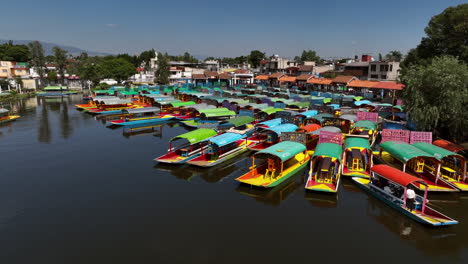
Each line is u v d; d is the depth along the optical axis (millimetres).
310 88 88688
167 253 16938
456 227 19297
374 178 23203
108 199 23469
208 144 32688
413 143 27656
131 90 88500
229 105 54750
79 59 178625
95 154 34719
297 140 29594
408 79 32938
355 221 20234
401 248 17484
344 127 40938
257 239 18266
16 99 82438
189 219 20531
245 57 197500
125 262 16250
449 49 43125
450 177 24391
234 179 27453
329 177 24906
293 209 21922
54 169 29844
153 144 39031
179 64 145375
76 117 57969
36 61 109500
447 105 29281
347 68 100500
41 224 20000
